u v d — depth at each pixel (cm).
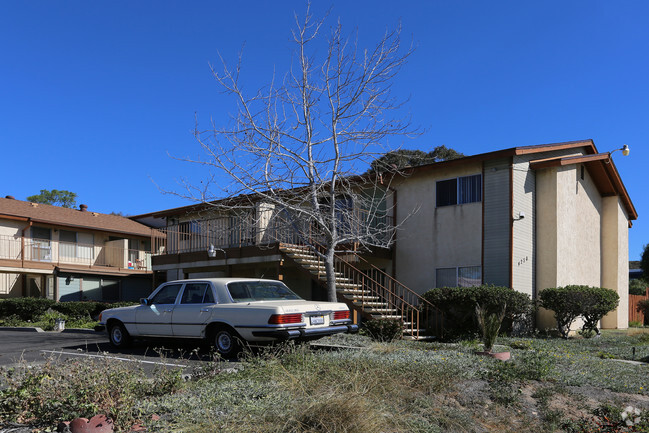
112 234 3266
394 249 1912
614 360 1123
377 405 585
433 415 630
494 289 1473
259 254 1844
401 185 1920
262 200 1376
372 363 760
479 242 1706
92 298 3041
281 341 998
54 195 6334
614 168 2103
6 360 1055
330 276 1348
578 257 1962
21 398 557
